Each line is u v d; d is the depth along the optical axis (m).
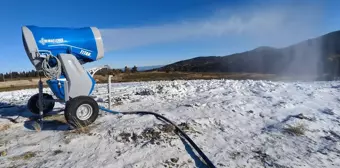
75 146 4.48
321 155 4.33
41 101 5.91
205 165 3.95
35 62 5.57
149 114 6.17
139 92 10.09
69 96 5.68
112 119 5.91
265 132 5.26
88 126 5.38
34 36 5.46
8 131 5.50
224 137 4.96
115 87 14.88
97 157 4.07
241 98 8.08
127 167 3.77
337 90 9.55
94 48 6.05
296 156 4.29
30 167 3.78
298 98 8.14
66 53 5.77
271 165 3.99
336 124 5.77
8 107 8.34
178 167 3.87
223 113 6.37
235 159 4.13
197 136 4.88
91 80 5.90
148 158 4.04
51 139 4.83
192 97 8.59
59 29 5.80
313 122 5.79
